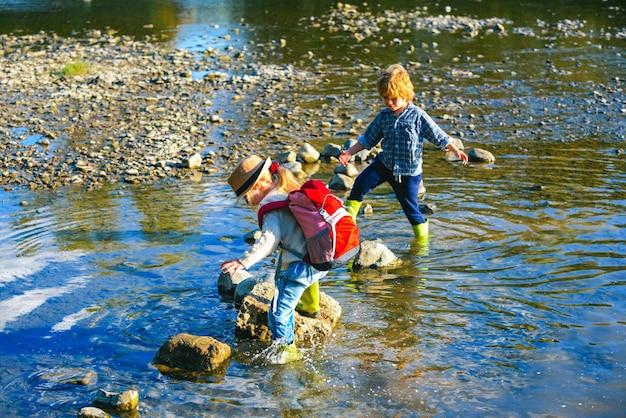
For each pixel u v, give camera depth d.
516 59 16.08
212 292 6.41
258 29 20.08
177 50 17.61
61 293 6.41
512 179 9.17
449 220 7.90
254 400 4.83
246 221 8.02
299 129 11.63
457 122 11.89
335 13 22.08
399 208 8.45
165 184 9.34
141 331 5.75
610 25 19.42
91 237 7.63
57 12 23.64
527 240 7.30
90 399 4.86
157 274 6.75
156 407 4.76
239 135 11.37
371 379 5.03
